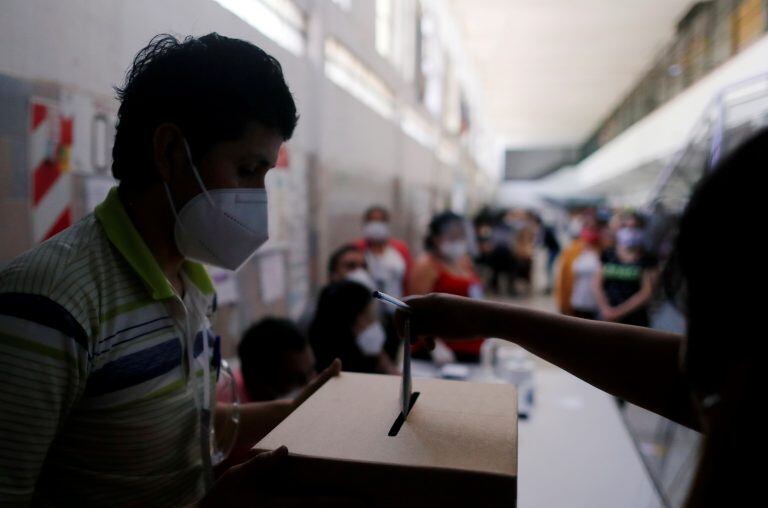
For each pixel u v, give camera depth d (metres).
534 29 8.80
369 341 1.61
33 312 0.56
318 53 3.28
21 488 0.56
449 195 9.69
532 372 1.91
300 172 3.15
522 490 1.28
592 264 3.54
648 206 4.03
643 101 11.52
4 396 0.55
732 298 0.31
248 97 0.66
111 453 0.66
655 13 7.88
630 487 1.30
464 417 0.65
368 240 3.46
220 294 2.24
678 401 0.59
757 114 3.38
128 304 0.65
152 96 0.66
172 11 1.73
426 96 7.88
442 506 0.51
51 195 1.31
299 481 0.54
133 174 0.70
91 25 1.41
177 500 0.74
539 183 21.75
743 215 0.31
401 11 5.93
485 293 8.47
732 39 5.82
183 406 0.73
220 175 0.69
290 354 1.50
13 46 1.19
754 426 0.30
